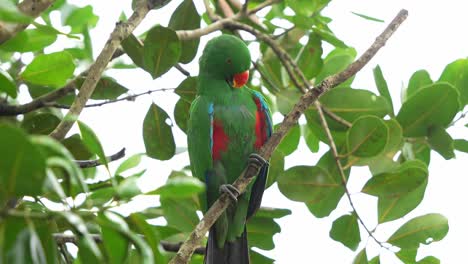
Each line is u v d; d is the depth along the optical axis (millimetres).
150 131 9820
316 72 11875
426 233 9883
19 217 4871
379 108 11188
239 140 10328
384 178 10016
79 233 5449
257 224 10438
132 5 11133
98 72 7895
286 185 10320
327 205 10414
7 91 6004
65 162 4695
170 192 5020
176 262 7414
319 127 11367
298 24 11391
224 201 8359
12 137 4293
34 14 7477
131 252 7516
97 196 5457
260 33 11430
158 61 9305
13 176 4465
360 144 10195
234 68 10352
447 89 10828
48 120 9188
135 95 9477
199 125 10242
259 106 10555
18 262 4750
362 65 8375
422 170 9922
